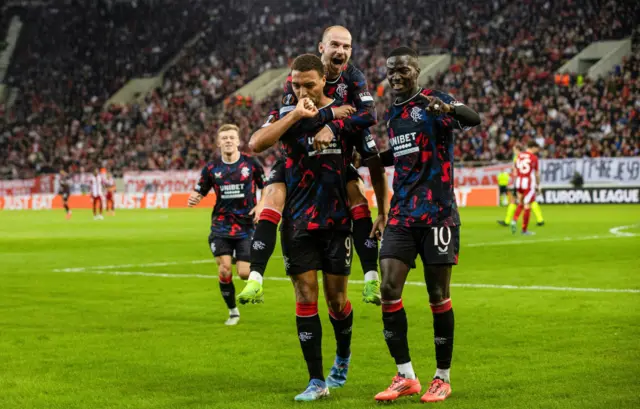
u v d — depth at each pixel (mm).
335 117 8461
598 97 61188
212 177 14047
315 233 8656
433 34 75312
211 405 8312
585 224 35812
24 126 81562
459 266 20859
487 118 62625
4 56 90188
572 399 8141
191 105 78062
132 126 77125
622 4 68688
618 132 57719
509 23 72312
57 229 40344
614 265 20375
